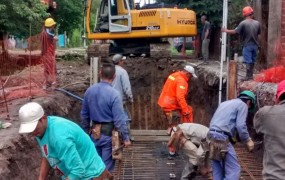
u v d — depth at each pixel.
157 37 14.03
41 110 3.10
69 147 3.16
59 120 3.23
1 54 10.87
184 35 13.90
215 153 4.93
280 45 8.55
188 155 6.02
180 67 13.45
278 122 2.92
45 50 8.72
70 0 21.98
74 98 9.16
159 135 9.21
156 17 13.52
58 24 22.97
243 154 7.44
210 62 13.09
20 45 15.15
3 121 6.05
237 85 8.30
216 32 15.29
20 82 8.80
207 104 10.57
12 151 4.80
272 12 8.66
